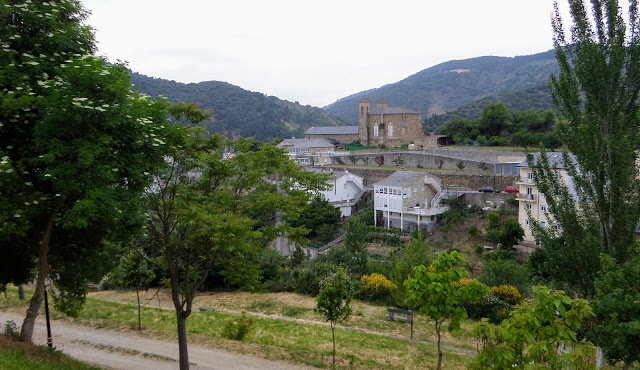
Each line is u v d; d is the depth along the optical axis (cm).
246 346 1561
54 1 998
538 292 720
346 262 3023
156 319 1977
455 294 895
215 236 975
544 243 1313
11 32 906
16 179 856
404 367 1440
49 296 2338
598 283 985
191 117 1191
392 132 8612
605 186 1196
